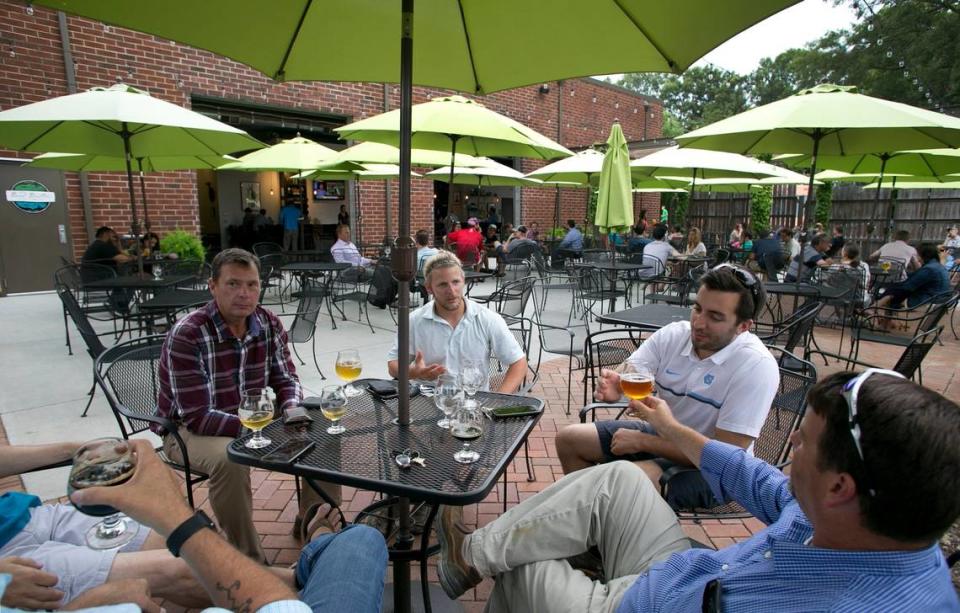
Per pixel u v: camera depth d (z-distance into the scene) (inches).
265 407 72.6
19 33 293.9
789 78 1627.7
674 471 79.0
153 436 140.9
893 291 262.2
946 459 33.6
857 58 956.6
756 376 79.9
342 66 89.2
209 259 473.7
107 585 53.7
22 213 319.6
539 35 76.4
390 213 482.3
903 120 153.3
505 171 334.0
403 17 62.5
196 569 43.7
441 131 176.4
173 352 92.8
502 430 76.2
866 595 36.7
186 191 366.3
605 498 63.0
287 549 98.4
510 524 63.4
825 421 38.9
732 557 49.9
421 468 64.4
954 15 832.3
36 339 234.2
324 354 218.7
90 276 244.2
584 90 624.1
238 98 375.6
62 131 198.5
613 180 247.9
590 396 178.7
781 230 438.0
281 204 577.6
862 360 223.5
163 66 342.6
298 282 360.2
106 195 339.6
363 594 50.6
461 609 83.0
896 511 35.1
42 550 63.6
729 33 61.4
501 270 433.1
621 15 67.9
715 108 1764.3
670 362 90.5
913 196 563.5
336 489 99.5
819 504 39.3
